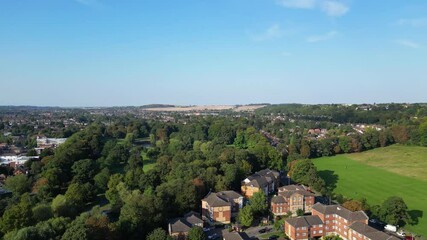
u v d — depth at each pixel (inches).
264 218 7130.9
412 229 6456.7
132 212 6067.9
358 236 5812.0
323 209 6555.1
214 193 7554.1
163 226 6550.2
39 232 5128.0
